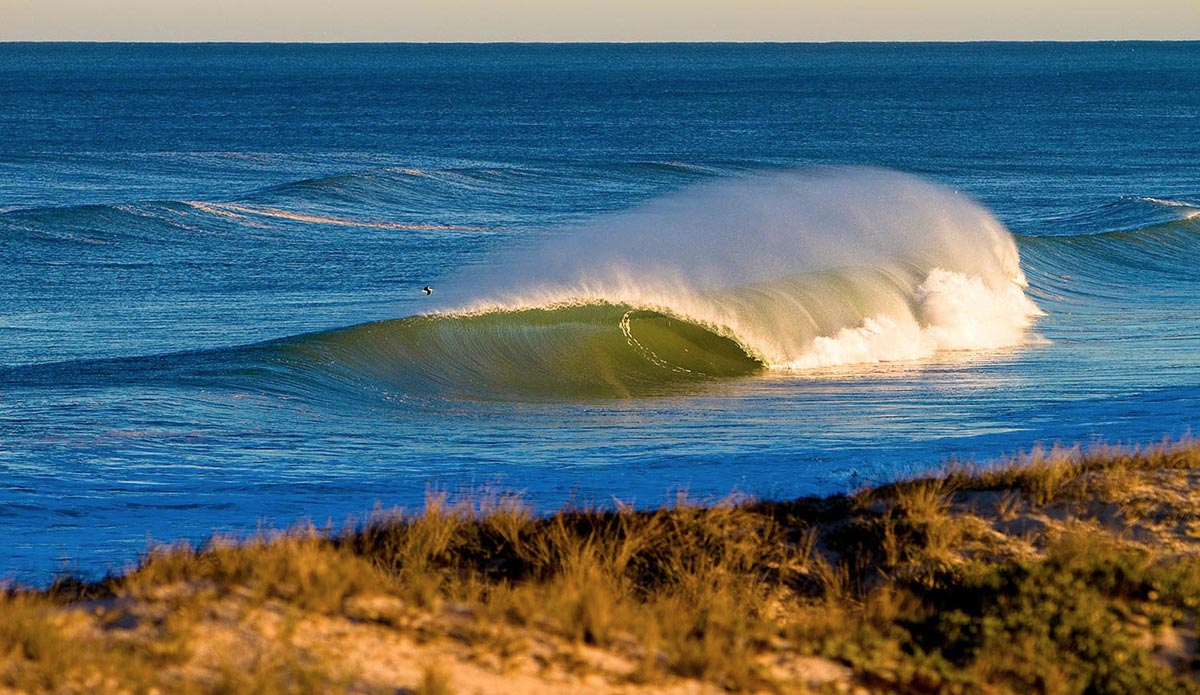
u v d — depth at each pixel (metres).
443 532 33.38
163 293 109.56
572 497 45.56
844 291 90.62
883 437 59.00
